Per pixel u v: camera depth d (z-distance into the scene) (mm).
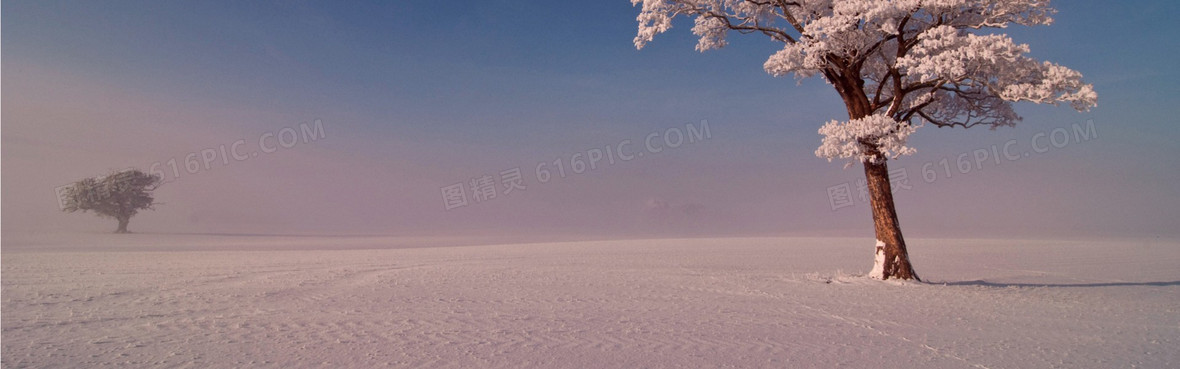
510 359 7051
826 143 16266
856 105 18078
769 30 18641
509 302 12156
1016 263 26594
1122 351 7895
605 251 36656
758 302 12430
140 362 6785
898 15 16156
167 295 12945
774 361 7125
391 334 8539
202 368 6539
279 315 10242
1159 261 27797
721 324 9641
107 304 11477
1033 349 7969
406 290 14195
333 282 16062
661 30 18094
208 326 9109
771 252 34969
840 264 24844
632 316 10398
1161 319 10656
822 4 17141
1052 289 15562
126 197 92812
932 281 18109
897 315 10820
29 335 8289
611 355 7336
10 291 13297
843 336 8734
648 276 18266
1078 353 7754
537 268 21531
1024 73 14953
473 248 43969
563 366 6758
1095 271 22234
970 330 9359
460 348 7625
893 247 17250
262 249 47094
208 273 18859
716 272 19984
